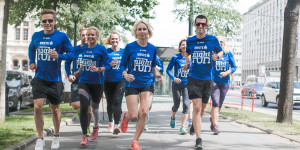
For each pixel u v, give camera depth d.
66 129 8.34
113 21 19.83
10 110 15.30
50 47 5.45
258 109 18.14
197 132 6.03
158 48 22.81
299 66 69.12
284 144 6.68
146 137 7.28
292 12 10.16
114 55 7.60
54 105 5.68
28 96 16.23
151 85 5.71
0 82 9.10
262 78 48.56
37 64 5.48
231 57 7.94
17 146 5.57
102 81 6.44
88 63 6.28
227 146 6.33
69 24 21.00
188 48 6.37
